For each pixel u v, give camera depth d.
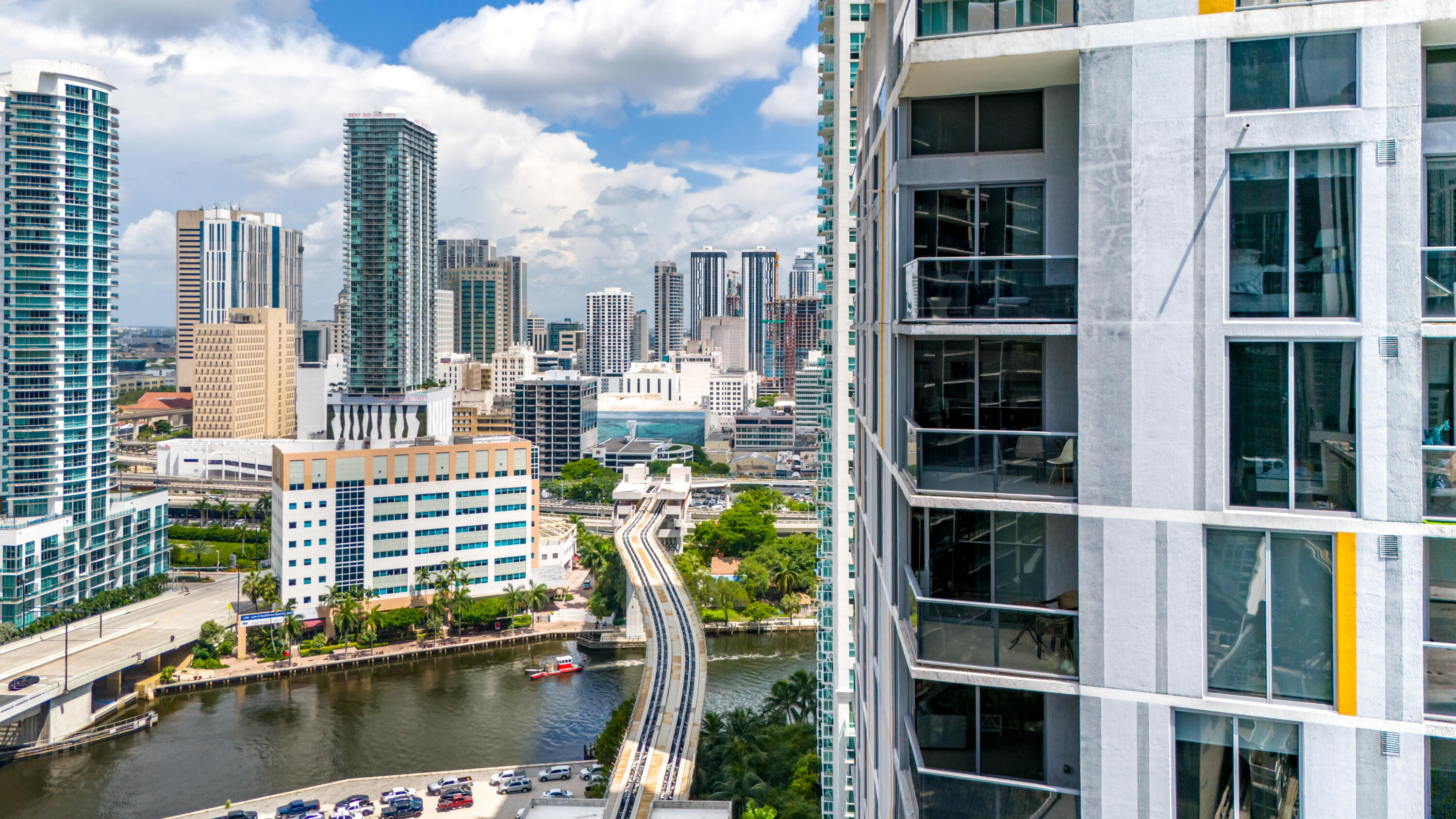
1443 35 15.72
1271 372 16.45
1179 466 16.91
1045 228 20.20
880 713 29.89
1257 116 16.25
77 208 192.12
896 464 23.41
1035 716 19.64
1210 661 16.94
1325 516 16.09
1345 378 16.05
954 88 20.42
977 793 19.66
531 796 124.00
